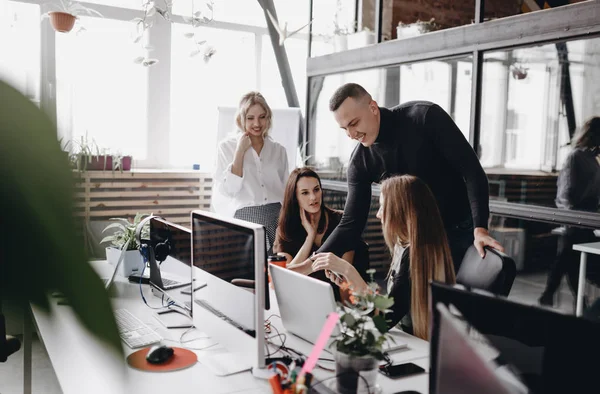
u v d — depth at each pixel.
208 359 1.82
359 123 3.12
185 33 4.02
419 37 3.65
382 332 1.52
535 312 1.00
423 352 1.92
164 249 2.37
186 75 5.08
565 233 3.06
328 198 4.52
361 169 3.30
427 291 2.35
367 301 1.55
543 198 3.02
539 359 1.00
